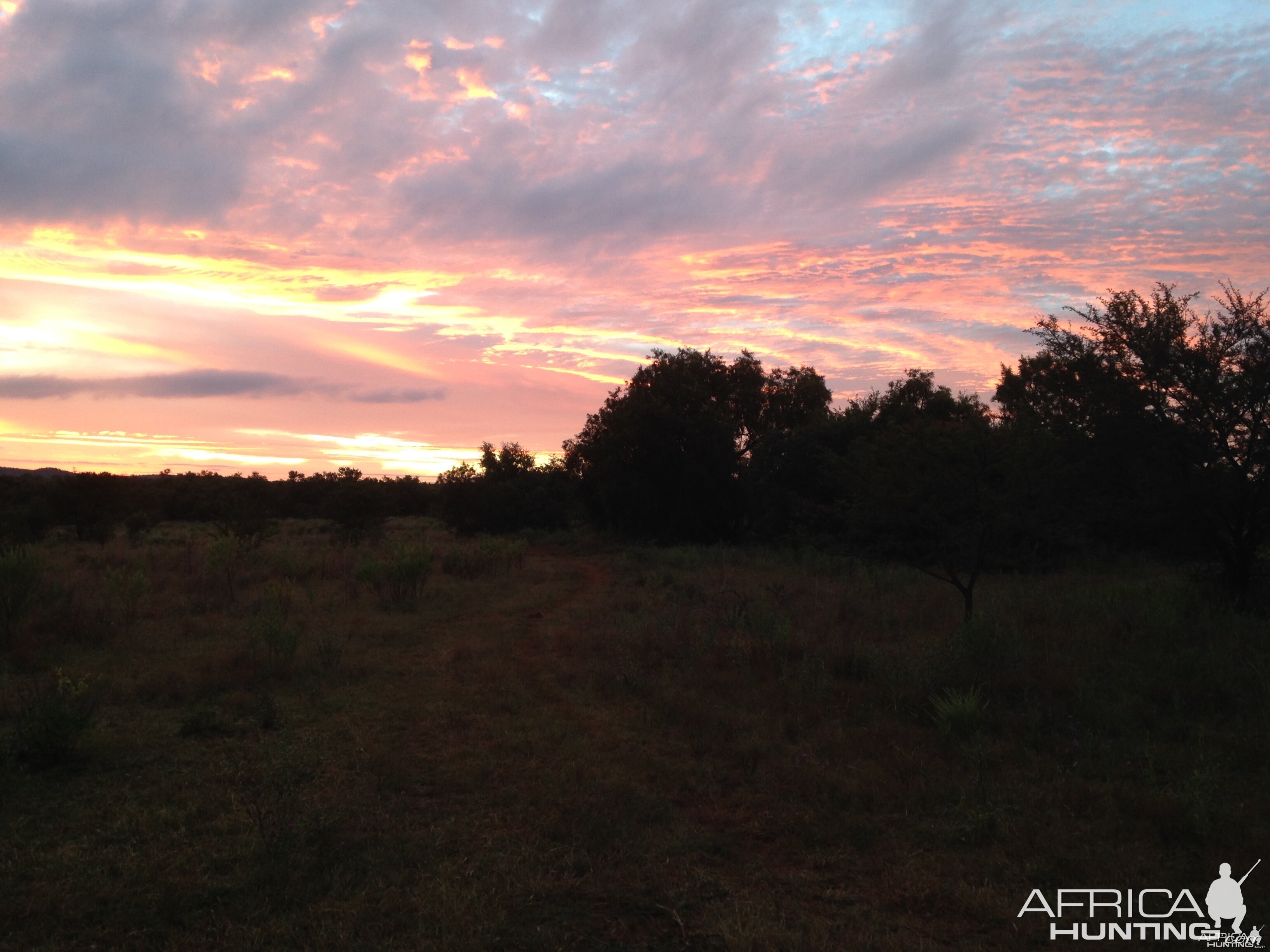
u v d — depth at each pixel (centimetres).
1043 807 582
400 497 7506
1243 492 1223
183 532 4128
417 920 423
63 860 489
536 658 1109
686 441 3656
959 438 1235
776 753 707
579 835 534
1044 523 1230
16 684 891
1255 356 1199
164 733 750
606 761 692
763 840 543
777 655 1048
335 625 1332
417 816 569
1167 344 1239
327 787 621
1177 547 1315
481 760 686
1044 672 908
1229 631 1050
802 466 3069
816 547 2458
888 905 455
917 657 984
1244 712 765
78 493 3422
